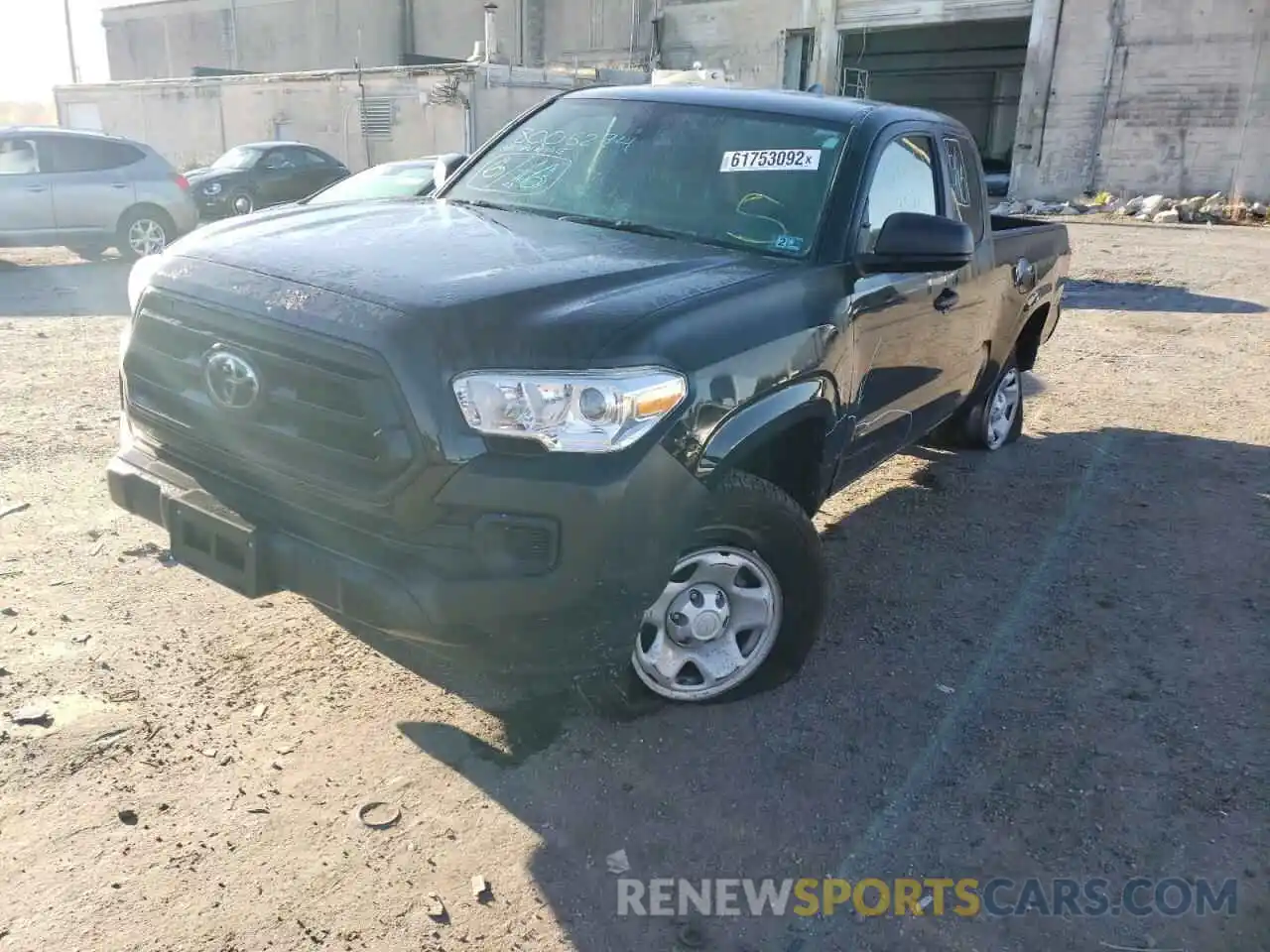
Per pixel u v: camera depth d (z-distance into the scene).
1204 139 24.44
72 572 4.20
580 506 2.62
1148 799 3.10
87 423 6.18
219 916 2.51
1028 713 3.53
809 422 3.49
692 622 3.30
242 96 29.03
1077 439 6.78
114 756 3.07
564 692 3.51
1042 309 6.27
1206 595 4.49
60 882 2.58
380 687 3.50
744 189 3.91
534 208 4.09
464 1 39.31
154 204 13.72
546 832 2.86
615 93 4.61
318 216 3.73
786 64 31.69
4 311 9.98
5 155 12.70
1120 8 24.80
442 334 2.61
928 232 3.56
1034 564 4.77
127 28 51.97
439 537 2.63
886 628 4.11
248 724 3.26
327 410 2.71
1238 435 6.93
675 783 3.09
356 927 2.50
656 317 2.87
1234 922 2.64
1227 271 14.29
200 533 2.98
